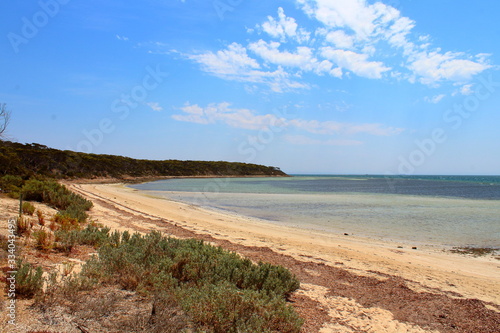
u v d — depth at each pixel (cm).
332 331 504
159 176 9631
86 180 5603
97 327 393
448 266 1043
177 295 504
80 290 500
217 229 1505
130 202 2528
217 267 641
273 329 461
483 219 2098
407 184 8588
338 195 4184
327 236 1501
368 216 2225
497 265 1092
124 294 512
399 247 1316
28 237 784
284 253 1050
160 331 400
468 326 568
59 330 370
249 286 612
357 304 638
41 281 468
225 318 444
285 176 18675
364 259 1048
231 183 7731
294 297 646
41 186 1755
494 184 8762
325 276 820
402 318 586
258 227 1684
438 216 2239
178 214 2039
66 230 905
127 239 918
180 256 650
